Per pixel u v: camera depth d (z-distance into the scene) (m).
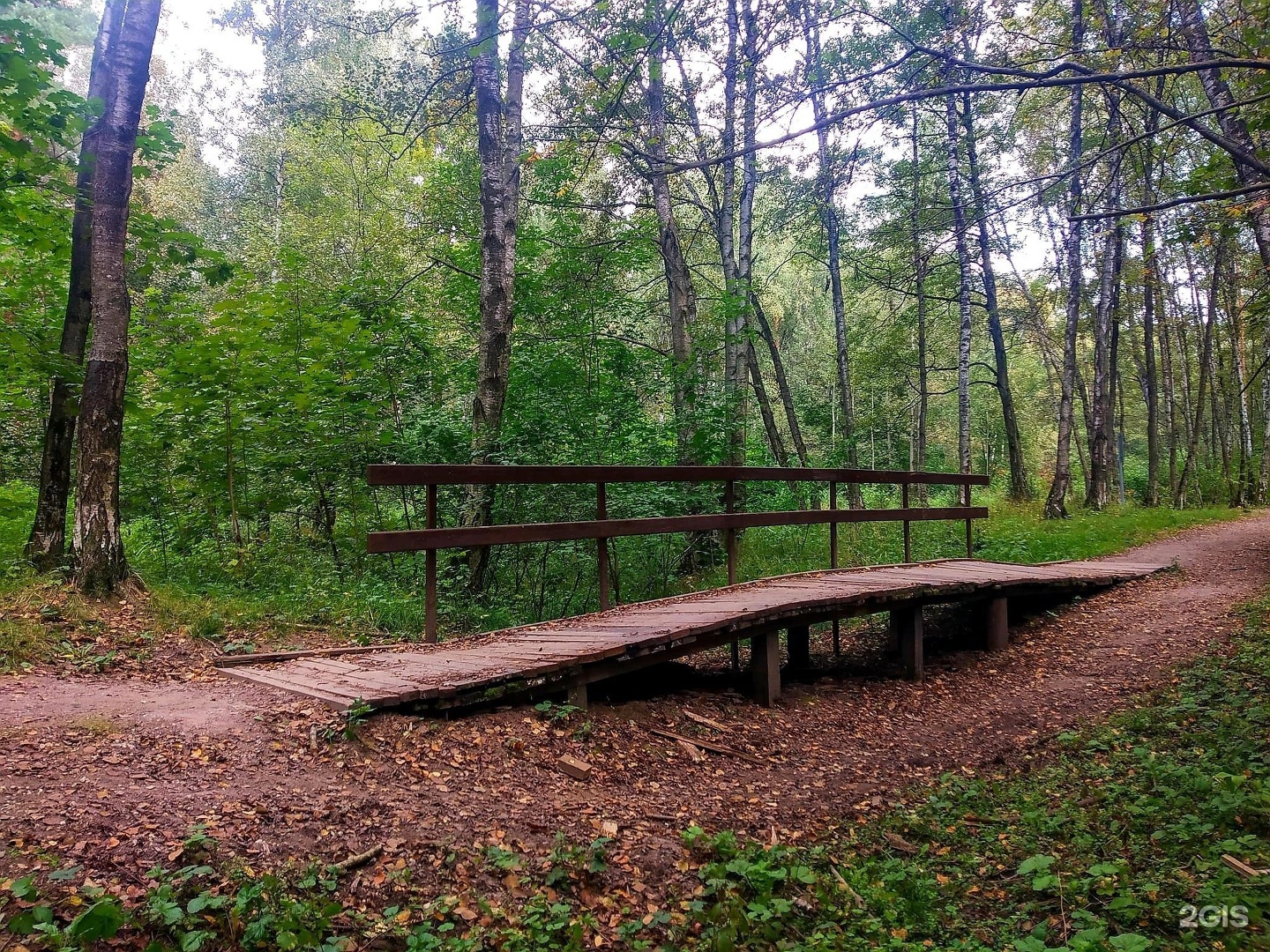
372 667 4.92
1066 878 3.45
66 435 6.45
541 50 9.16
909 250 16.47
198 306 9.27
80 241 6.82
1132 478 35.50
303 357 8.43
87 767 3.29
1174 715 5.68
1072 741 5.54
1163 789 4.21
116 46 5.91
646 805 4.18
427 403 10.48
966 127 14.70
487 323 8.84
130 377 8.54
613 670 5.25
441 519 9.33
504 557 8.70
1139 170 7.27
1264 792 3.80
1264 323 11.12
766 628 6.38
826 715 6.43
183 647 5.24
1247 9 5.46
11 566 5.91
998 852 3.93
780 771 5.17
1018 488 22.81
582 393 10.80
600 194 13.48
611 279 13.61
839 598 6.92
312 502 8.89
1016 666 7.95
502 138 8.99
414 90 9.97
